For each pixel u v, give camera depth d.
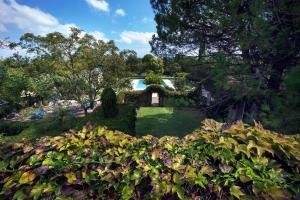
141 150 2.41
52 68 12.45
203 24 9.60
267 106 5.85
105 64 12.65
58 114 13.61
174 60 11.86
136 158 2.28
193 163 2.18
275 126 5.00
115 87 13.82
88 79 13.30
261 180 1.99
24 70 13.77
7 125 11.80
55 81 13.38
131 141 2.63
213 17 7.96
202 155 2.25
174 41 10.72
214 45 9.94
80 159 2.31
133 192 2.06
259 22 5.66
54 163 2.24
